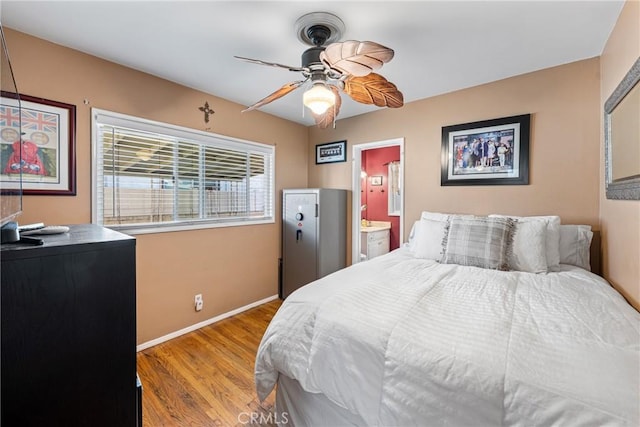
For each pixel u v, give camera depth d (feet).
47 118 6.13
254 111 10.63
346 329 3.93
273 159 11.41
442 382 3.03
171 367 6.81
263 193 11.23
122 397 2.96
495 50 6.55
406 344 3.45
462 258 6.79
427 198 9.53
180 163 8.63
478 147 8.47
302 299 4.86
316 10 5.16
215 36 6.02
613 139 5.56
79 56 6.58
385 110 10.52
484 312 4.03
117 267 2.91
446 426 2.92
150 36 6.03
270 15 5.32
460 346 3.25
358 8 5.10
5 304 2.31
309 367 4.10
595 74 6.81
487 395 2.78
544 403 2.54
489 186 8.32
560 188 7.29
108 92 7.04
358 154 11.59
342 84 5.62
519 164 7.82
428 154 9.48
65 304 2.61
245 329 8.86
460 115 8.82
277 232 11.62
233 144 9.99
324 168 12.50
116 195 7.35
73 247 2.64
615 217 5.69
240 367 6.82
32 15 5.30
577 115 7.04
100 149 7.05
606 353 2.96
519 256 6.41
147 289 7.77
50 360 2.53
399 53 6.66
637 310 4.55
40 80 6.04
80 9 5.14
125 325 2.97
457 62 7.11
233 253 9.97
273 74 7.80
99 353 2.81
